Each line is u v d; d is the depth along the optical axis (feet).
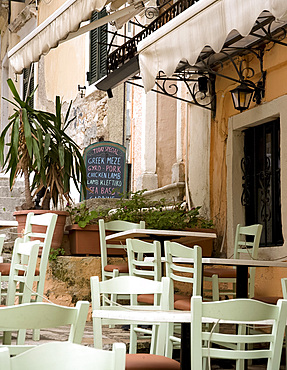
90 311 27.48
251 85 26.91
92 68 45.73
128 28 41.81
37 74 55.93
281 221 26.17
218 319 10.25
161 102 38.19
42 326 9.10
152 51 19.99
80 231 29.09
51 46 26.18
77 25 24.49
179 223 29.94
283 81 25.86
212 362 20.30
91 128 45.44
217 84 30.71
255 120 27.55
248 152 29.07
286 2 14.97
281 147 25.68
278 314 10.48
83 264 28.02
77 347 6.86
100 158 38.68
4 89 63.82
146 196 37.32
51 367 6.78
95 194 38.40
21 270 21.06
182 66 28.81
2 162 28.76
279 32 25.21
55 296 27.50
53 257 27.55
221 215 30.17
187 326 11.90
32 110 29.37
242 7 16.31
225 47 26.07
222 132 30.25
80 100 47.24
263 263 18.66
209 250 30.01
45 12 53.26
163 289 13.34
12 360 6.65
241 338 10.30
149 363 11.87
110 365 6.84
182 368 11.80
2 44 64.39
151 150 38.11
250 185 28.91
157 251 19.60
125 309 13.47
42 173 28.73
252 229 24.80
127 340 21.06
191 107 33.40
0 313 8.93
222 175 30.22
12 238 35.29
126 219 30.01
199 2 17.90
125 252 29.53
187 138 33.71
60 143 29.58
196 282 17.39
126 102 43.11
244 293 19.26
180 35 18.74
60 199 29.78
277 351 10.46
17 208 29.81
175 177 35.17
